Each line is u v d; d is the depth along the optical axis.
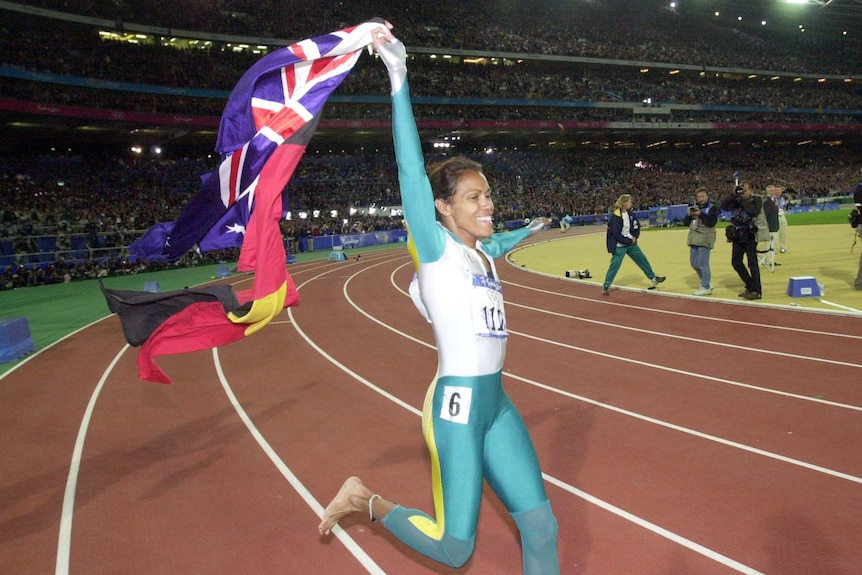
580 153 57.16
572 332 9.04
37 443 5.58
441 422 2.26
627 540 3.43
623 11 62.25
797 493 3.85
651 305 10.68
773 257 12.97
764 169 59.16
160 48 34.91
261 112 3.17
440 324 2.29
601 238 29.47
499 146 56.53
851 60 68.69
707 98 58.38
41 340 10.84
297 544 3.62
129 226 28.05
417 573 3.26
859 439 4.61
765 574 3.06
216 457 5.04
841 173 58.78
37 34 30.56
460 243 2.36
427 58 48.38
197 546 3.66
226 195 3.39
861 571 3.04
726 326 8.66
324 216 37.06
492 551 3.41
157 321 3.01
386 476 4.47
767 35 70.19
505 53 49.38
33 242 24.05
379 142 47.25
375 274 19.89
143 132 35.47
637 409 5.57
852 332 7.77
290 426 5.69
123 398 6.91
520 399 6.09
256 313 3.04
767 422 5.06
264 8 40.72
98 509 4.21
